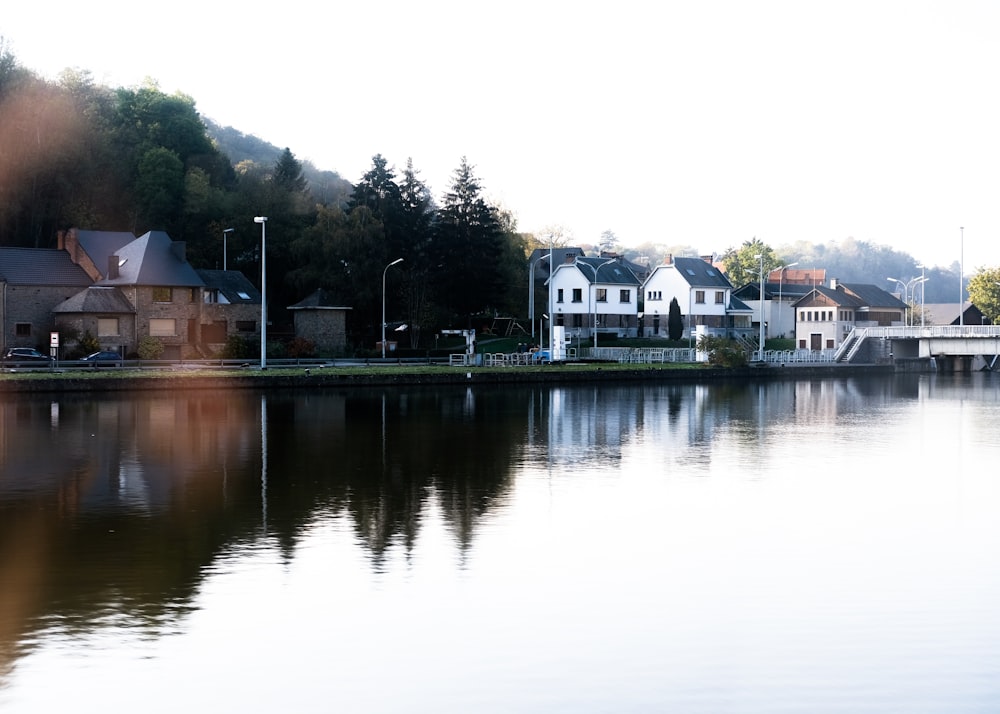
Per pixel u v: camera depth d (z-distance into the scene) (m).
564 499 33.19
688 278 141.88
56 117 109.81
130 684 17.16
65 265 98.31
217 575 23.52
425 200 130.00
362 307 111.44
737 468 40.66
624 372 99.69
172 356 97.50
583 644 19.20
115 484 35.25
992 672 18.08
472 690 17.08
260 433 50.09
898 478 38.56
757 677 17.77
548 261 159.88
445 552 25.86
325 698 16.70
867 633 19.98
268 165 187.00
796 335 150.88
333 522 29.25
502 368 96.69
